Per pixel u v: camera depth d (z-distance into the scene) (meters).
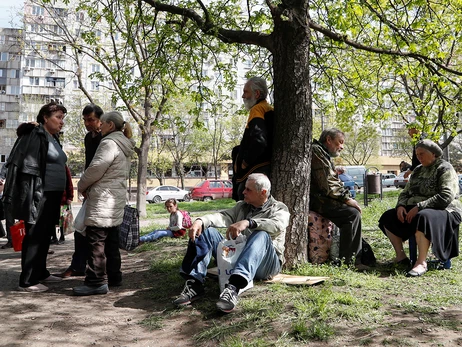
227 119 45.31
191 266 3.97
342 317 3.30
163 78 8.83
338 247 4.97
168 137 44.81
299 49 4.78
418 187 5.16
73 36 15.42
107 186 4.57
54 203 5.02
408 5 7.51
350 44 7.14
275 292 3.88
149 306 4.05
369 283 4.20
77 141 42.38
